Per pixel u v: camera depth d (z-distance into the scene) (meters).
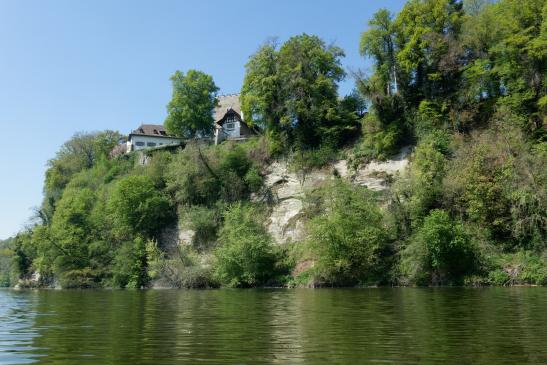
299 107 60.69
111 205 66.56
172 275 53.19
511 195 40.12
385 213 46.16
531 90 47.34
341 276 42.84
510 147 43.47
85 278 62.69
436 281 39.47
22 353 11.60
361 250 42.56
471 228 41.84
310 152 59.59
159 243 63.44
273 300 28.00
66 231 68.81
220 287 49.66
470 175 42.97
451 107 52.03
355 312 19.88
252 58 67.12
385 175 52.72
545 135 44.81
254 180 60.75
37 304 28.66
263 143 64.69
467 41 52.66
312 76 62.97
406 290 34.16
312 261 47.25
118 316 20.19
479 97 52.03
